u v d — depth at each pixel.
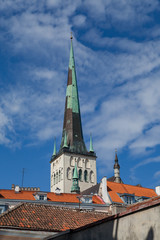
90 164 136.50
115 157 130.38
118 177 126.31
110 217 24.05
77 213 41.81
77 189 117.69
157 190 97.75
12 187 108.12
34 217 37.88
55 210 41.28
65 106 150.12
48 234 35.28
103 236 24.53
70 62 157.38
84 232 26.48
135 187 96.19
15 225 34.75
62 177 130.50
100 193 86.31
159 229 20.33
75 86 152.62
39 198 75.00
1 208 65.75
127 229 22.55
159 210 20.64
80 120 146.50
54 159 139.75
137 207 21.97
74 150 136.00
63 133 143.25
